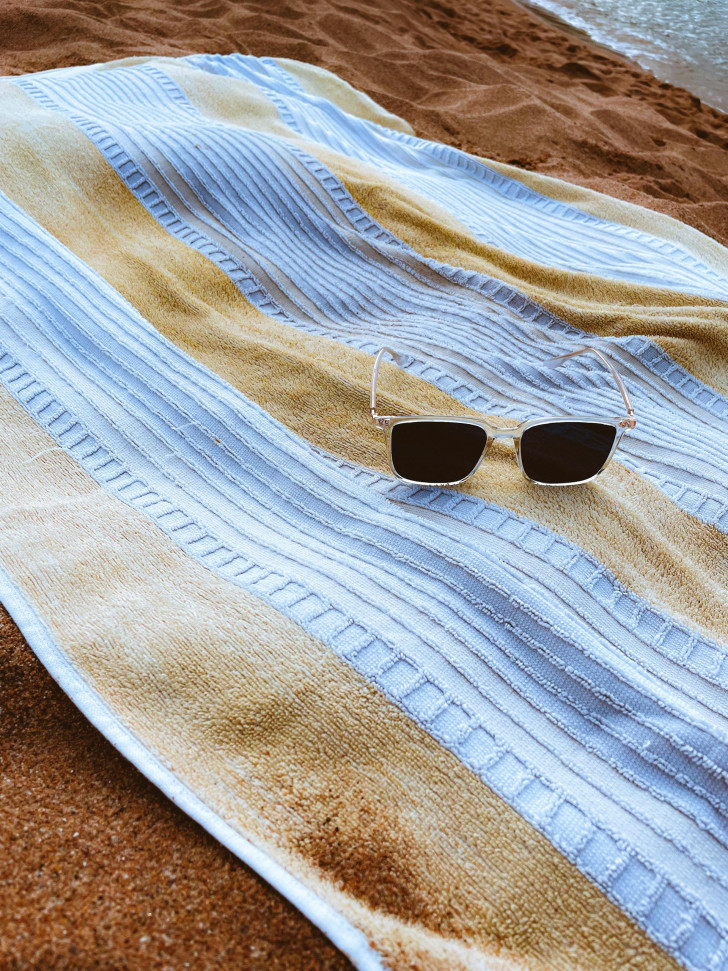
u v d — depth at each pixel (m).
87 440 0.42
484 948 0.25
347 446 0.44
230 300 0.55
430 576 0.35
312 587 0.34
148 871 0.27
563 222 0.76
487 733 0.30
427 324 0.56
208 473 0.41
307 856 0.27
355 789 0.29
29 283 0.50
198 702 0.30
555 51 1.64
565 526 0.39
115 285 0.52
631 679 0.31
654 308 0.59
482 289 0.60
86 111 0.69
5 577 0.34
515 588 0.34
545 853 0.27
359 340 0.53
